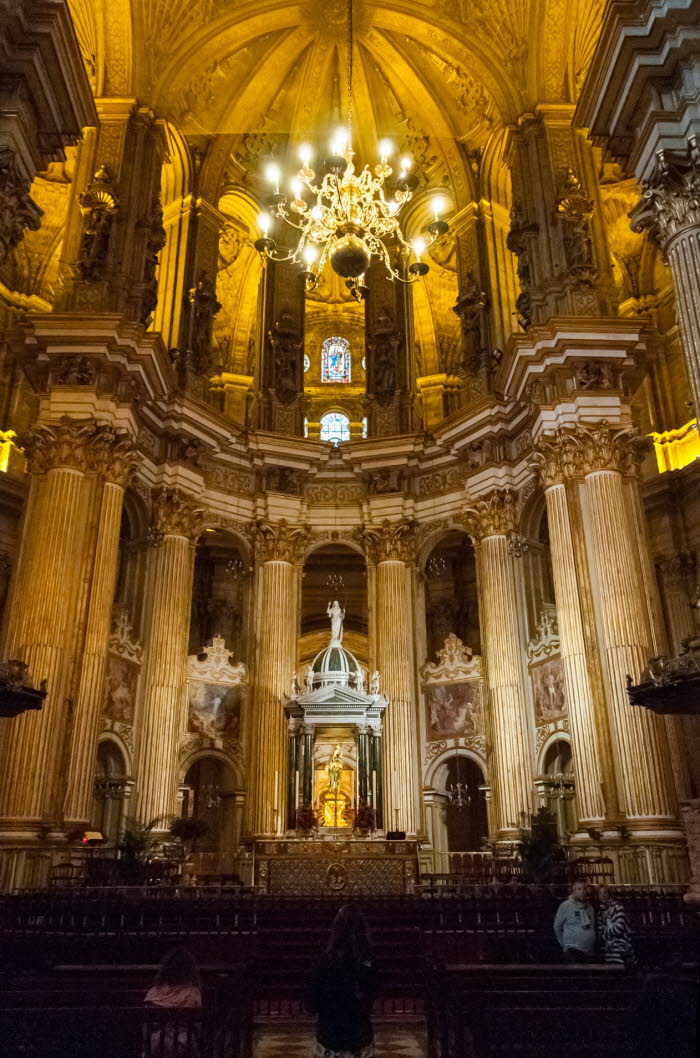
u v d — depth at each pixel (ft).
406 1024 28.53
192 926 37.68
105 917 35.47
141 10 75.82
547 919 37.65
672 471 79.25
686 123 37.58
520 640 70.13
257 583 78.28
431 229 52.95
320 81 89.66
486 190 85.35
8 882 51.70
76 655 58.85
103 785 64.64
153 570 71.46
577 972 19.80
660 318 90.38
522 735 67.51
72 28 38.09
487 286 82.23
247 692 74.95
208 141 86.94
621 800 55.01
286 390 85.10
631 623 57.67
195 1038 15.67
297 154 93.09
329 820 70.44
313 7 81.35
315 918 39.37
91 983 19.06
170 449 74.54
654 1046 13.93
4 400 82.38
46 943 31.45
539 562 72.59
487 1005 16.42
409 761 72.64
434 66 86.28
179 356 78.33
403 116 91.56
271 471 81.61
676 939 28.48
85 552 61.46
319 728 68.64
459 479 79.20
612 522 60.44
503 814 65.98
